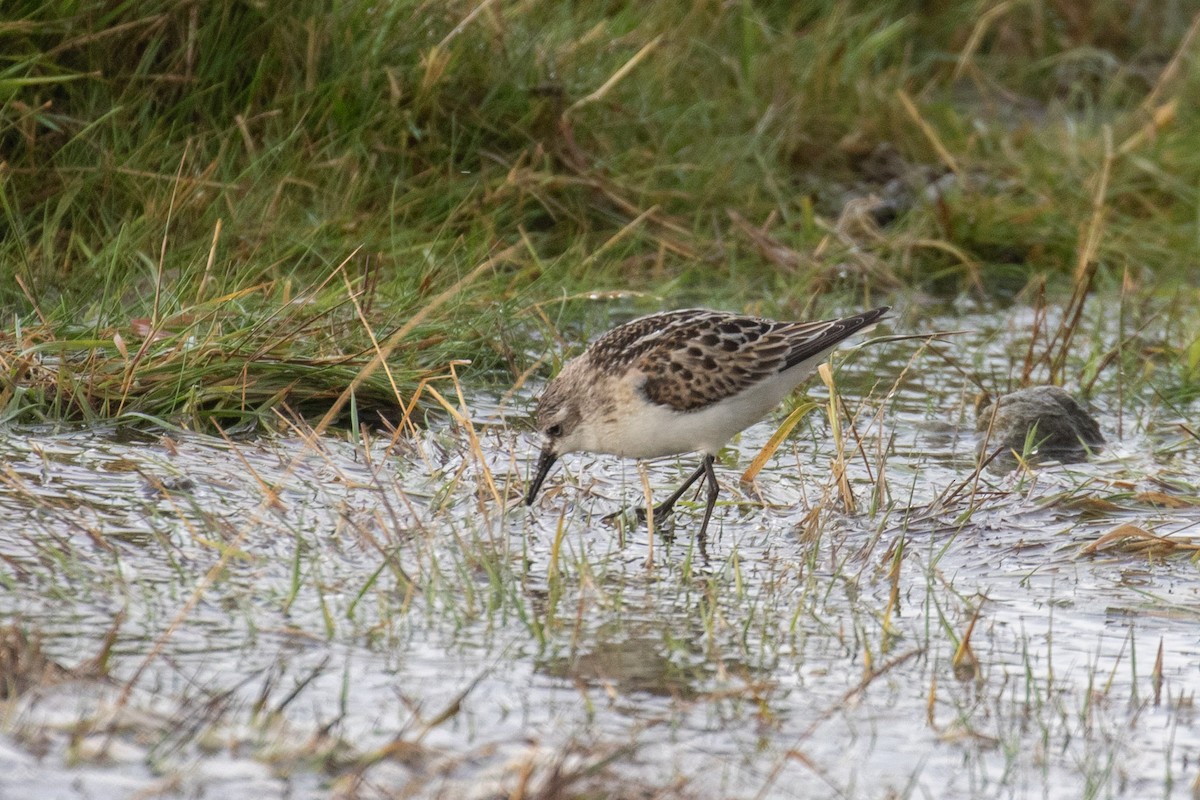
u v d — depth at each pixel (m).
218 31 14.59
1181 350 14.16
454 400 12.37
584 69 16.86
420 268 13.60
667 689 7.49
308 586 8.62
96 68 14.08
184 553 8.96
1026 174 18.45
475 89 16.02
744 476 11.12
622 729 7.00
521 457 11.40
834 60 19.80
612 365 10.43
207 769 6.38
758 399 10.51
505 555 9.34
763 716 7.23
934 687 7.36
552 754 6.68
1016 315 15.98
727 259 15.90
